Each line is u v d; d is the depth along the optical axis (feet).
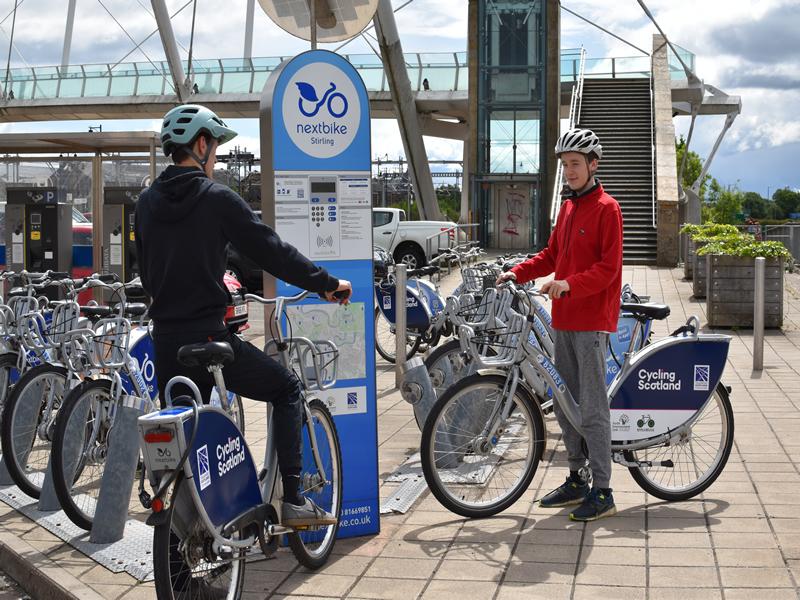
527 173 105.09
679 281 62.44
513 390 16.22
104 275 22.94
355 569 14.11
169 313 12.54
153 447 10.84
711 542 14.69
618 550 14.46
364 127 15.79
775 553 14.11
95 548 15.48
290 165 15.49
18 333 19.45
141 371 19.25
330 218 15.69
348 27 17.75
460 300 21.18
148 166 52.29
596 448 16.05
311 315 15.61
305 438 14.37
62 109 132.46
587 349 16.01
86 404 16.58
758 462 19.44
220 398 11.96
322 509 13.75
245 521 12.01
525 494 17.70
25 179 52.65
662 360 16.85
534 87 104.32
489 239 106.93
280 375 13.21
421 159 114.11
